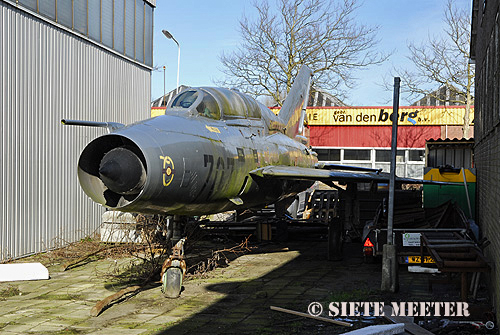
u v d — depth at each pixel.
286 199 14.19
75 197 14.67
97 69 15.78
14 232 12.18
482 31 11.81
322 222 16.62
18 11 12.32
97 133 15.76
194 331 6.71
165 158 7.41
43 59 13.25
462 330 6.59
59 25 13.86
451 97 39.97
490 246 8.38
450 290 8.98
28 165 12.67
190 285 9.60
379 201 16.11
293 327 6.87
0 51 11.70
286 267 11.58
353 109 34.62
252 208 12.09
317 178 10.77
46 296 8.78
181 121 8.65
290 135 15.19
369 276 10.50
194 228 12.62
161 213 8.27
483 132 10.78
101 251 12.88
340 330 6.70
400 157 34.41
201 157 8.27
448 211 12.24
